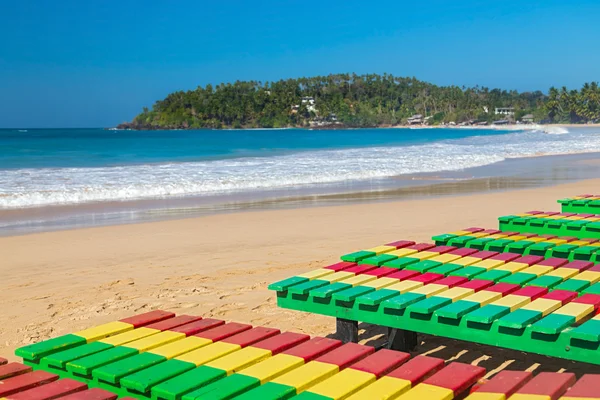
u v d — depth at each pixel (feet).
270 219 38.58
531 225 24.16
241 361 10.39
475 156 97.76
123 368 10.17
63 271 25.76
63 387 9.60
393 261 17.20
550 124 564.30
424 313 12.56
